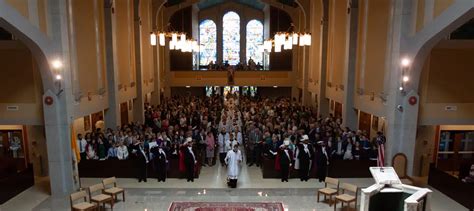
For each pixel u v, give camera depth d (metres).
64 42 11.13
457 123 12.55
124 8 17.02
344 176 13.01
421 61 11.15
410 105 11.62
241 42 31.64
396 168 11.96
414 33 11.16
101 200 9.86
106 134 14.22
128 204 10.66
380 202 9.05
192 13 29.02
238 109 24.08
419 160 13.45
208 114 19.50
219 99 27.89
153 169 12.97
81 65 12.55
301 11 24.86
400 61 11.59
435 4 10.04
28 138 13.32
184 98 27.39
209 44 31.70
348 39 15.55
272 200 10.96
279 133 14.51
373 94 13.55
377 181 9.09
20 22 9.11
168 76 27.72
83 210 9.26
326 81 19.89
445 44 11.98
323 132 14.62
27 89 11.83
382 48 12.81
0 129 13.40
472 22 11.93
